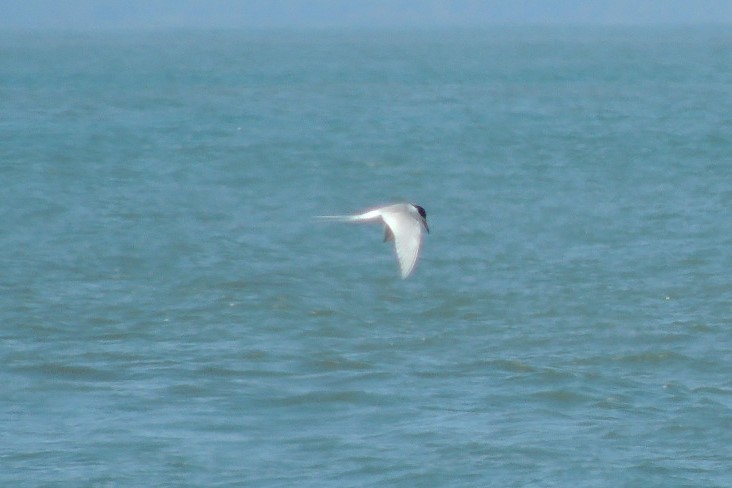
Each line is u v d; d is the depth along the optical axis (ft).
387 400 216.33
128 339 259.80
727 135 632.38
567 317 277.44
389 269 327.26
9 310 281.74
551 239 366.02
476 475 183.52
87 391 222.48
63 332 265.34
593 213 407.03
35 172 498.28
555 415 209.46
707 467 186.80
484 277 317.63
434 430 200.85
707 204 422.00
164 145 603.26
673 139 618.03
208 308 286.05
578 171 508.94
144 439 197.16
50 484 179.93
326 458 189.98
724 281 310.45
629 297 294.87
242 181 488.02
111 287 306.55
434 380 228.63
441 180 490.49
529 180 485.15
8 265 327.67
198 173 506.89
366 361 241.55
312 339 260.21
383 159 548.72
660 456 191.01
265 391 221.46
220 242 361.30
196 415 209.15
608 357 243.40
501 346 253.65
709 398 217.15
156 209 416.46
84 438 198.29
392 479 182.39
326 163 538.06
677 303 289.74
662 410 211.61
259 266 330.34
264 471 185.06
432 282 312.29
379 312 283.38
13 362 239.30
